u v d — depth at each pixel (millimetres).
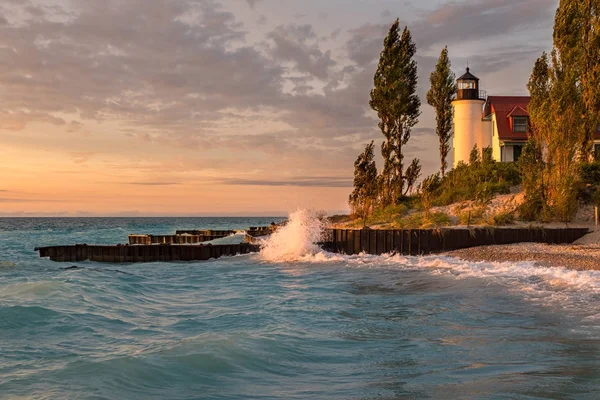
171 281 23812
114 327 13453
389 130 44000
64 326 13375
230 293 19547
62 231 93188
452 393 8008
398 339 11789
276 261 31109
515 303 15172
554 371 8969
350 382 8812
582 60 38469
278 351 10680
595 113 38219
